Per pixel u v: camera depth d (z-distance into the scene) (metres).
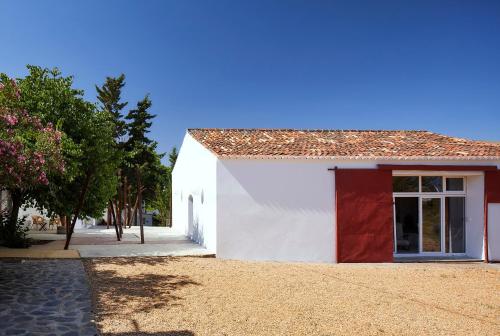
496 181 15.73
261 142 17.16
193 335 6.78
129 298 8.80
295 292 9.88
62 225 22.11
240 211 14.56
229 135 18.97
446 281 11.80
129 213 32.19
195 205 19.17
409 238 16.22
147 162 38.72
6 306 7.86
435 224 16.42
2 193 18.17
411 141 18.17
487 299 9.85
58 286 9.52
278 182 14.76
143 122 40.84
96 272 11.20
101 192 17.20
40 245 16.33
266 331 7.09
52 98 14.68
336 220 14.84
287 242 14.70
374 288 10.59
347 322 7.72
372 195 15.02
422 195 16.34
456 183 16.56
